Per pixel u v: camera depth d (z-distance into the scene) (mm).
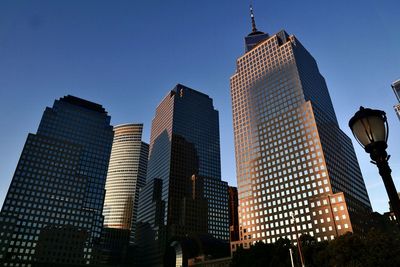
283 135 197125
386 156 9328
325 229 154750
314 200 165125
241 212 195625
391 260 68750
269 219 179750
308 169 176000
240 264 103875
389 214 170250
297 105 198500
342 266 75938
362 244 78000
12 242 198250
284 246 97500
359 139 9883
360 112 9820
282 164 189125
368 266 70500
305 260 90375
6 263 190000
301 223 165000
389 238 76125
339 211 154250
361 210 169375
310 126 186125
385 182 8992
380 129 9461
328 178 165750
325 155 176250
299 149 185125
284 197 179000
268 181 191000
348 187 185375
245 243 183875
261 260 97250
